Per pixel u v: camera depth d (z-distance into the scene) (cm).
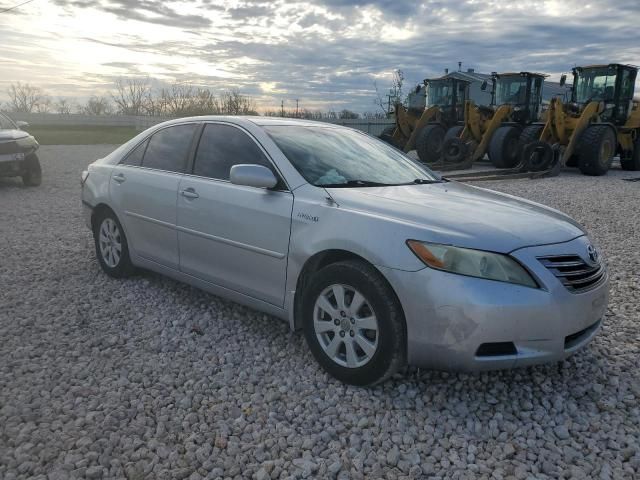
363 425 289
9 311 436
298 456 265
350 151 421
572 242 317
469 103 1702
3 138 1096
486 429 289
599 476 253
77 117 4525
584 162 1509
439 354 291
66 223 773
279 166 374
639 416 300
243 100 4975
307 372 344
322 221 334
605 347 384
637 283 521
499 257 288
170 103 5378
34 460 256
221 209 393
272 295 368
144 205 463
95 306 450
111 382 329
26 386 321
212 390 322
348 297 323
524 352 288
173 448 269
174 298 470
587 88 1641
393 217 315
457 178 1368
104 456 260
